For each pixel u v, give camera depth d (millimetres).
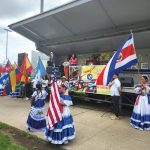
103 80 6570
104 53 11867
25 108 9195
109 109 9133
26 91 12008
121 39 10125
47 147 4945
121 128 6379
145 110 6320
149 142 5266
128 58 6539
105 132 5984
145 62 10352
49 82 9812
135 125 6387
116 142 5234
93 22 9688
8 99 11766
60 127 4898
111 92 7742
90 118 7559
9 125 6562
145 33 9086
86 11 8914
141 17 8414
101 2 8016
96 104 10367
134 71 9359
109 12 8578
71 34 11438
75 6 8633
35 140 5367
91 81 9352
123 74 9594
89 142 5211
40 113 6055
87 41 11344
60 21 10281
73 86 9969
